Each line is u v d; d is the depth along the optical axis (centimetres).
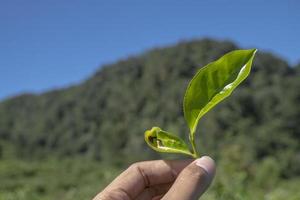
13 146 7450
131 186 180
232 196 505
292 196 591
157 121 5856
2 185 3569
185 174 147
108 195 179
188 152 144
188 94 138
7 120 8269
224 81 136
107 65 7588
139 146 5875
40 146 7481
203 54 6300
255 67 5375
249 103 4459
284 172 3497
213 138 3784
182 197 144
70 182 3925
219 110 4156
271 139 3991
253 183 913
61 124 7488
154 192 185
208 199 523
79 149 6900
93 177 4231
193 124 140
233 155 945
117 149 6066
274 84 5078
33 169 4722
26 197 1371
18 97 8850
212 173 147
